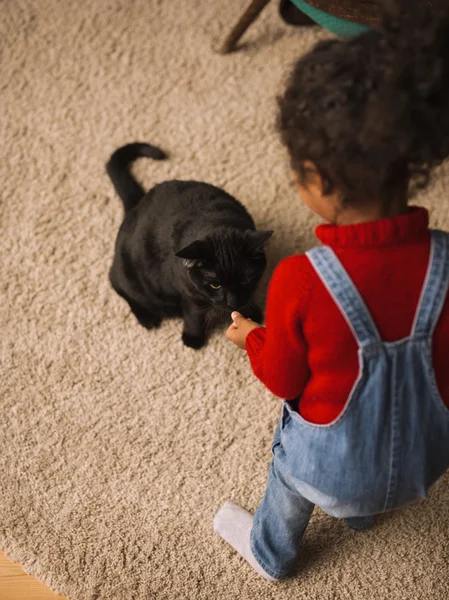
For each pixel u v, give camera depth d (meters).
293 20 1.86
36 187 1.70
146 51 1.86
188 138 1.75
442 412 0.81
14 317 1.54
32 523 1.31
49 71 1.84
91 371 1.48
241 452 1.38
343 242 0.71
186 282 1.35
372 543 1.26
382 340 0.74
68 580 1.24
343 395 0.78
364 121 0.63
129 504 1.33
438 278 0.72
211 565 1.26
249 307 1.47
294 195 1.66
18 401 1.45
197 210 1.41
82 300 1.56
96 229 1.64
